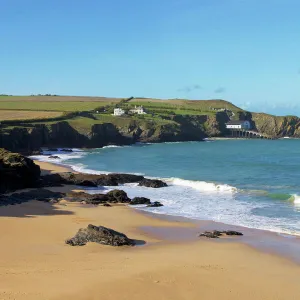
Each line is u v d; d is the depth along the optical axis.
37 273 20.75
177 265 22.95
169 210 40.22
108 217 36.94
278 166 78.56
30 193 45.69
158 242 29.00
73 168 75.50
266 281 21.03
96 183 55.31
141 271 21.53
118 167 78.25
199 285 20.03
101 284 19.39
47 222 33.66
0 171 47.34
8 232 29.95
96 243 27.41
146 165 81.75
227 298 18.73
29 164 52.78
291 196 45.41
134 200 43.66
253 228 32.84
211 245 28.09
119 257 24.44
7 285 18.84
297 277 21.77
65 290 18.47
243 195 47.59
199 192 50.12
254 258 25.08
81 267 22.08
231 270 22.52
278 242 28.77
